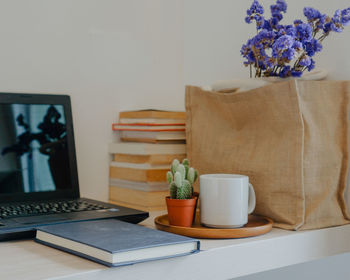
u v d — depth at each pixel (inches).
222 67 52.2
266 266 33.9
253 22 47.8
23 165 44.4
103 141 53.0
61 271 25.5
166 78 57.4
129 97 54.7
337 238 38.2
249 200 37.4
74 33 50.9
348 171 40.7
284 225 37.4
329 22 38.1
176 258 28.9
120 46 53.9
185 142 49.9
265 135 39.4
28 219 35.1
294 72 38.6
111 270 26.2
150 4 55.9
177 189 35.8
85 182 51.7
